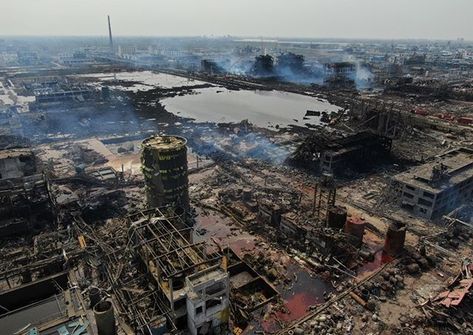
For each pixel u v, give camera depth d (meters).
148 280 57.09
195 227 78.12
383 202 91.50
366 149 113.81
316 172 109.38
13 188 78.00
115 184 98.12
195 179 103.62
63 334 45.66
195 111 199.88
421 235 76.56
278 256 68.81
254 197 91.25
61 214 79.06
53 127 149.62
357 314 55.19
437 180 84.38
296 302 57.88
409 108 192.25
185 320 49.16
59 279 58.34
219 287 47.84
